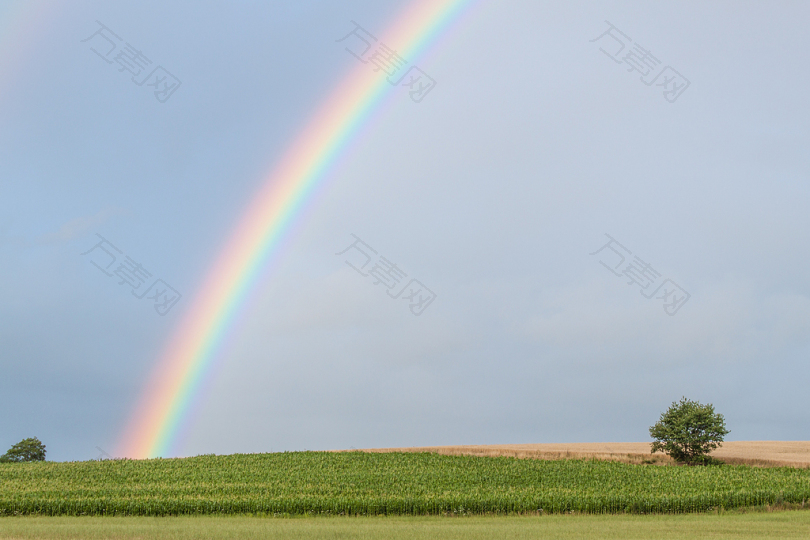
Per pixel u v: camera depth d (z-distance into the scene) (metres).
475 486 61.72
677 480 64.19
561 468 74.56
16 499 50.69
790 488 54.69
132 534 35.81
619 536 34.97
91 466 78.75
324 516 47.16
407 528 38.78
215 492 57.56
